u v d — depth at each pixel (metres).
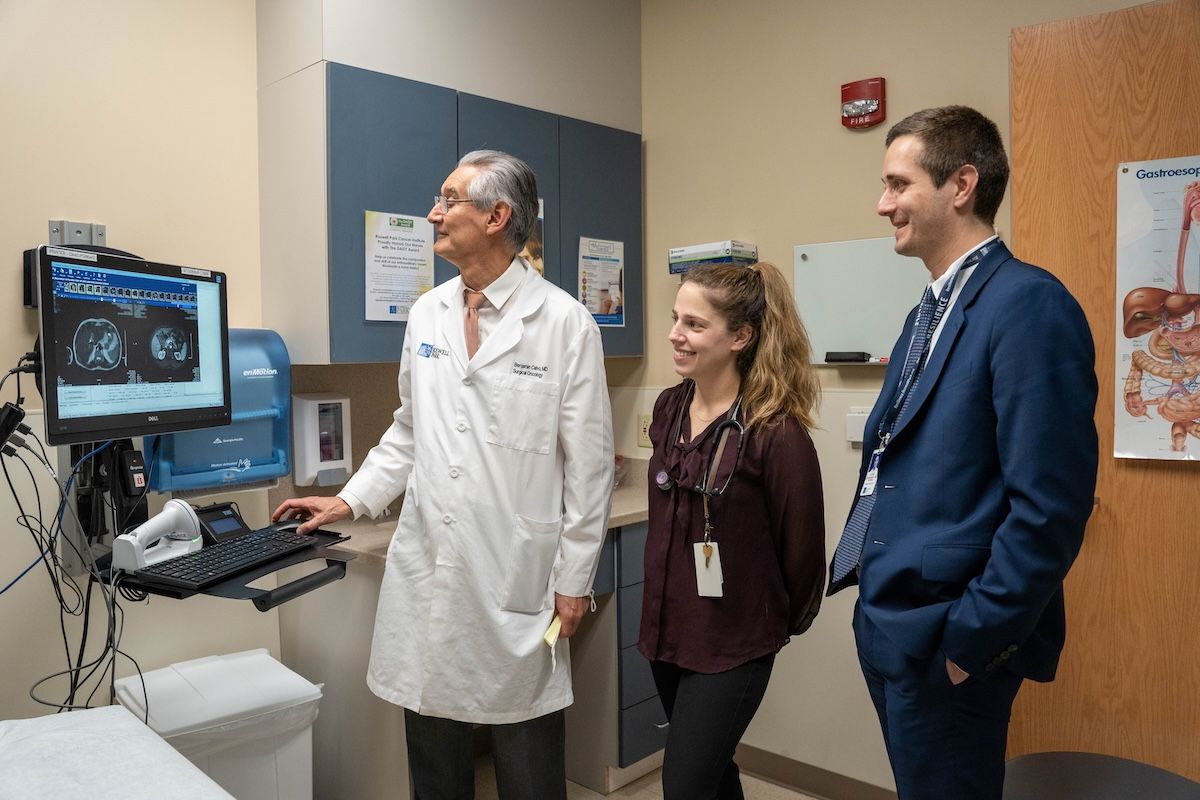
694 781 1.62
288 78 2.28
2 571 1.95
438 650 1.88
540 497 1.94
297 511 2.10
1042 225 2.24
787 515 1.64
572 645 2.71
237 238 2.37
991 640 1.25
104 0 2.10
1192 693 2.07
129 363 1.78
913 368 1.48
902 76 2.51
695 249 2.79
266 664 2.22
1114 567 2.17
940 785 1.37
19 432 1.82
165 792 1.19
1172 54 2.05
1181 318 2.07
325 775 2.36
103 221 2.11
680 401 1.81
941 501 1.35
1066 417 1.24
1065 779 1.44
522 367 1.92
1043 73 2.22
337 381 2.58
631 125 3.08
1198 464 2.06
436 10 2.44
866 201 2.59
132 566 1.72
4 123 1.95
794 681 2.76
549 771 2.00
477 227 1.89
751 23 2.82
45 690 2.02
